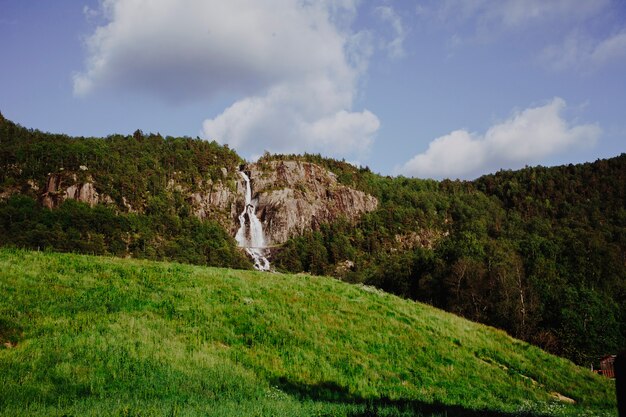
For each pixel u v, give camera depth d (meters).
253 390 17.09
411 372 24.22
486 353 29.88
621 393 11.75
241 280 31.55
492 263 77.94
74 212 181.25
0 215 167.50
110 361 16.53
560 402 24.45
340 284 37.38
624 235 144.25
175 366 17.52
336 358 23.27
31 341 16.84
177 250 166.88
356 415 14.98
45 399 12.91
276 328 24.56
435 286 86.00
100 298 22.66
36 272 24.12
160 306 23.59
